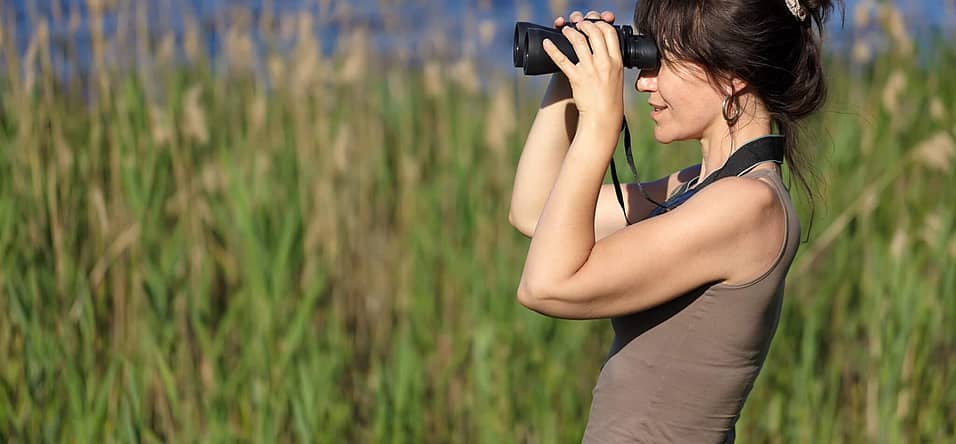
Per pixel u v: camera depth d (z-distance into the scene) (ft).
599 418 12.12
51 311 23.41
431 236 28.37
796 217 11.50
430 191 30.12
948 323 24.64
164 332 23.68
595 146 11.09
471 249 27.22
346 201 30.07
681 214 10.94
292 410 23.35
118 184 26.11
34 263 23.47
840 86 33.96
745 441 23.94
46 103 25.16
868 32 35.70
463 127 31.99
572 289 10.81
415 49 37.14
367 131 32.60
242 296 24.80
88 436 21.59
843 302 26.16
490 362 24.03
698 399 11.48
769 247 11.04
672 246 10.79
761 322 11.35
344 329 26.94
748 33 11.21
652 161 26.89
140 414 21.67
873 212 27.09
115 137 25.89
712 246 10.84
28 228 23.93
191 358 24.11
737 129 11.68
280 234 26.55
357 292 28.22
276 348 23.40
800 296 26.68
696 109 11.78
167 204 26.94
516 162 31.53
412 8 38.81
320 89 30.89
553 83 14.23
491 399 23.62
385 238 30.81
